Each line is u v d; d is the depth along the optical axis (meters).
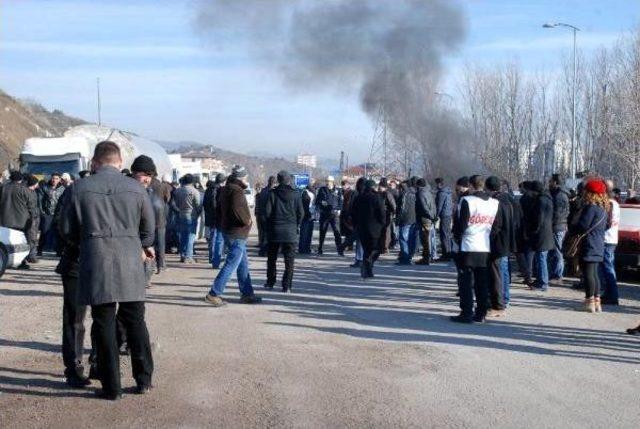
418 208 16.81
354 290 12.56
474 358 7.78
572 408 6.12
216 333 8.75
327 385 6.65
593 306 10.77
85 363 7.31
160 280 13.34
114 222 6.01
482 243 9.66
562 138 38.59
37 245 17.44
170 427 5.49
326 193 19.23
